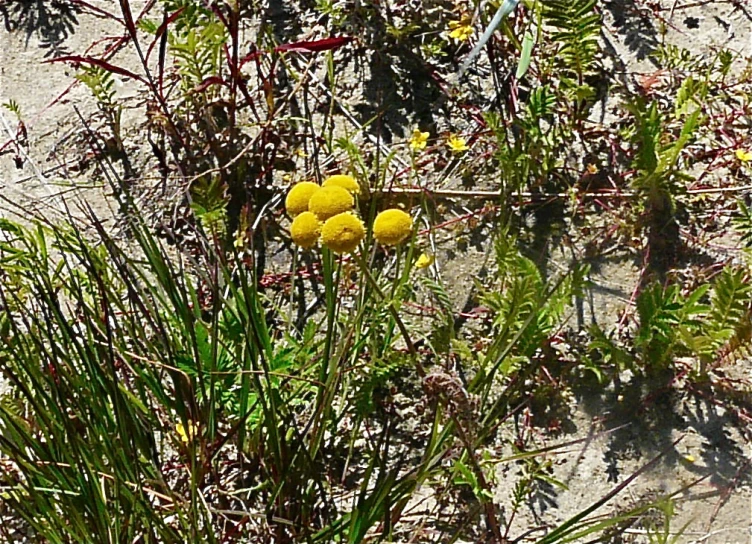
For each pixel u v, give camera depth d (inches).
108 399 24.7
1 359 24.0
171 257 29.0
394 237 21.1
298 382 25.7
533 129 28.9
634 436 26.4
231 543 24.9
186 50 29.0
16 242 29.1
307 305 28.4
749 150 29.6
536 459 26.2
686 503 25.6
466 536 25.5
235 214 29.7
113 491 23.6
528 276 25.4
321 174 29.9
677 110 28.9
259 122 29.5
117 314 27.4
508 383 26.9
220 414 25.9
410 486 23.5
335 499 25.9
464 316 28.0
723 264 28.1
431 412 26.6
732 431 26.3
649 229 28.7
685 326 26.0
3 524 24.2
